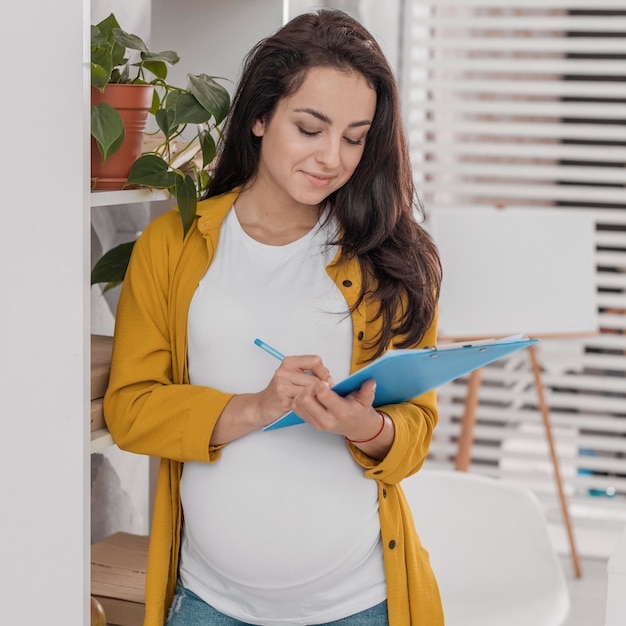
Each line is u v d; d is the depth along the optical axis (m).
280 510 1.41
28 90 1.33
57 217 1.34
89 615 1.42
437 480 2.46
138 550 1.99
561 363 3.47
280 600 1.44
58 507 1.39
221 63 1.90
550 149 3.46
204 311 1.43
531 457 3.51
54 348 1.37
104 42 1.47
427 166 3.52
